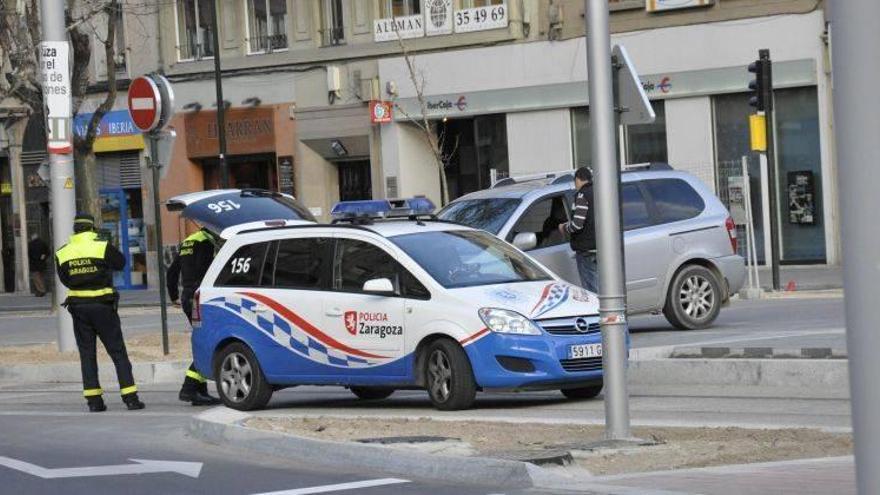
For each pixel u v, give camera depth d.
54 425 26.27
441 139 68.69
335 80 70.31
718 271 36.53
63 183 38.94
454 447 19.91
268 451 21.64
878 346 9.31
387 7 68.81
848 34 9.34
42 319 60.62
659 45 61.25
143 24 76.19
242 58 73.44
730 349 28.20
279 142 72.56
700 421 22.25
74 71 53.06
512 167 65.81
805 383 26.33
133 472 20.22
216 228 35.00
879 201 9.30
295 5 71.56
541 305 25.08
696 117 60.84
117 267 28.64
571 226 33.22
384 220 27.19
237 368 27.58
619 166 20.03
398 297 25.62
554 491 17.23
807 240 58.97
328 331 26.34
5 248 84.50
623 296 20.27
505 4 65.25
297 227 27.36
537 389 24.86
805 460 18.25
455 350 24.81
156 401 30.31
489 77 65.94
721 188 60.56
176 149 75.75
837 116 9.42
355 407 27.56
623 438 20.25
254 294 27.39
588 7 19.70
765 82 48.91
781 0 58.47
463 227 27.12
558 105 64.31
